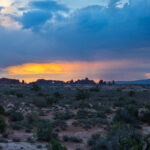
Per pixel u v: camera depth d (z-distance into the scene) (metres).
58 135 15.58
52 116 24.16
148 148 8.82
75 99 45.56
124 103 36.62
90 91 73.44
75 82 161.75
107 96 55.12
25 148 10.90
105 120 21.28
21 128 17.20
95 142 12.57
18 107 28.14
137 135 9.83
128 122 20.58
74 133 16.64
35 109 27.83
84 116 23.72
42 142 13.19
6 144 11.26
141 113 23.98
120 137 10.40
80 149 11.73
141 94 61.97
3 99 33.56
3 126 15.28
